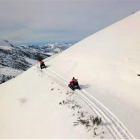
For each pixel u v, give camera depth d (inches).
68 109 393.4
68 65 843.4
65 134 305.6
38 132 370.3
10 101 702.5
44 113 439.5
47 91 588.7
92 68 669.3
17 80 1001.5
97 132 275.0
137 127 302.8
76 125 315.3
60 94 518.9
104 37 952.3
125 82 500.1
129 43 692.7
